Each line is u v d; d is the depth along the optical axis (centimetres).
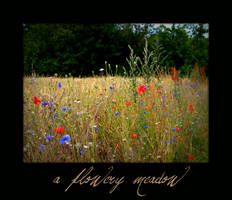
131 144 159
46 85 190
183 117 180
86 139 159
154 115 176
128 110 182
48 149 155
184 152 158
